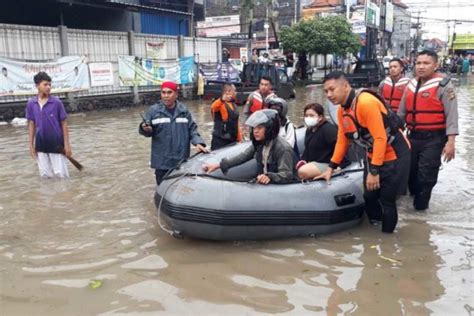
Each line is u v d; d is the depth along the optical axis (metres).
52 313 3.24
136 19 22.69
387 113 4.25
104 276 3.78
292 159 4.62
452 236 4.56
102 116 14.53
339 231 4.71
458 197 5.79
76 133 10.95
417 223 4.93
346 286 3.58
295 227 4.43
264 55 31.70
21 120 12.65
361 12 42.56
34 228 4.86
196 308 3.29
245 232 4.30
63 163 6.83
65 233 4.71
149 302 3.37
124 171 7.20
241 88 17.36
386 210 4.55
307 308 3.27
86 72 15.65
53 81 14.44
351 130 4.34
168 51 19.89
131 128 11.77
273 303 3.35
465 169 7.18
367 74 25.52
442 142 5.13
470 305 3.28
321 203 4.50
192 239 4.51
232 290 3.54
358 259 4.07
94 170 7.27
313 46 30.33
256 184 4.41
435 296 3.41
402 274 3.77
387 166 4.39
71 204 5.62
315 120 5.06
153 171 7.18
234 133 6.73
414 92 5.18
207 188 4.27
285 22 45.25
